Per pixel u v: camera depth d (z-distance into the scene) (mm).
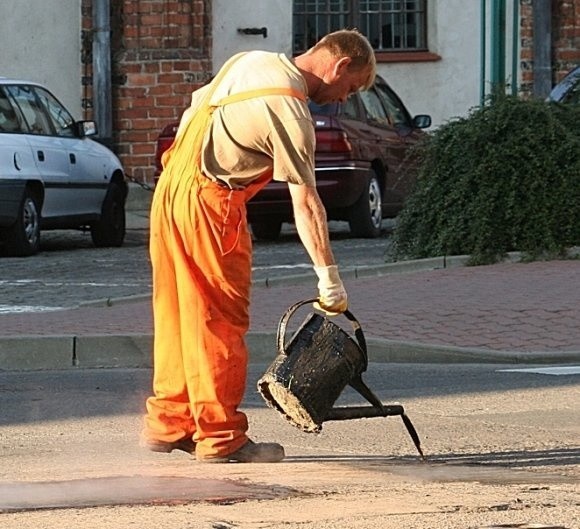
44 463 18516
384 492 15281
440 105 65562
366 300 33469
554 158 39000
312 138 16891
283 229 59062
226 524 13312
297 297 34375
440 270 37906
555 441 20062
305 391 16688
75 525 13344
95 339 28734
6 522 13594
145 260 46000
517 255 38969
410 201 40812
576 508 14141
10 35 62875
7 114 46031
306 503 14500
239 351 17562
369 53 17344
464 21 65250
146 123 62750
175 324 17703
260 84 16906
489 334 29797
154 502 14750
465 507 14188
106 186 50875
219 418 17625
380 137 51875
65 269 43062
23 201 45969
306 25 65125
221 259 17250
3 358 28422
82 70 63000
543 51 64500
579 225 39125
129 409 23266
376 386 25516
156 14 62562
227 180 17125
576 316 31062
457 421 21875
